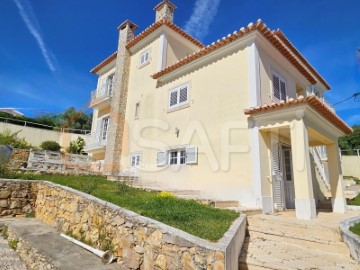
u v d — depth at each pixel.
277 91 9.96
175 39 14.14
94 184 7.70
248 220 6.14
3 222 6.96
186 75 11.30
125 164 13.66
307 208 6.39
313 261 4.10
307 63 14.62
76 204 5.97
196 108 10.34
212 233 3.70
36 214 7.89
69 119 37.44
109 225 4.71
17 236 5.85
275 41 9.21
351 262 4.05
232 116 8.89
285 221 5.82
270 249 4.73
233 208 6.88
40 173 10.27
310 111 7.29
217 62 10.01
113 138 14.21
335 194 9.41
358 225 5.18
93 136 17.72
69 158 16.02
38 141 25.11
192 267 3.06
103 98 16.39
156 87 12.95
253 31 8.64
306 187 6.57
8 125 23.56
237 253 4.00
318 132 8.31
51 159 14.96
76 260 4.24
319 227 5.18
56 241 5.33
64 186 7.03
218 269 2.78
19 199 7.90
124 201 5.64
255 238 5.50
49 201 7.34
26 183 8.16
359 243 3.97
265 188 7.69
